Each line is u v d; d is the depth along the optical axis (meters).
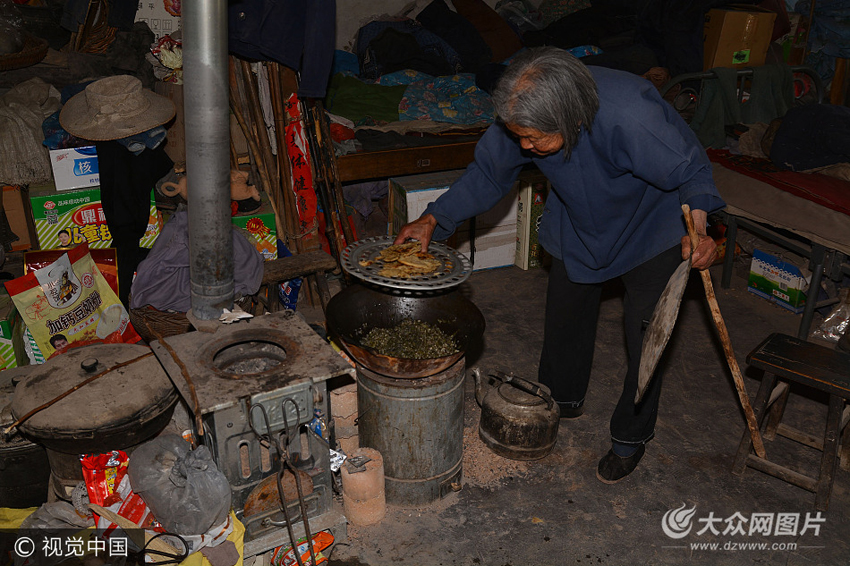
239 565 2.29
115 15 4.06
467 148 4.50
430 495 2.71
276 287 3.60
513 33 5.60
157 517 2.24
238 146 4.04
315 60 3.78
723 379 3.59
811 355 2.83
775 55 5.40
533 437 2.88
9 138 3.33
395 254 2.57
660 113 2.32
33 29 4.02
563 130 2.21
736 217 4.24
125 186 3.38
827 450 2.71
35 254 3.29
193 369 2.20
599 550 2.57
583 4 5.93
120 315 3.26
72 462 2.40
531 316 4.12
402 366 2.43
